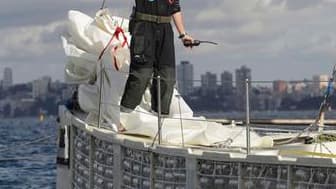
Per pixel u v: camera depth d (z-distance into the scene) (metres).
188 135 12.41
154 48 14.02
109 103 13.83
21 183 27.47
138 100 13.84
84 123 13.92
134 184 12.37
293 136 13.05
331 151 11.44
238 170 10.57
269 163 10.20
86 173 13.89
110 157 12.98
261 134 13.32
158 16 13.97
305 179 9.87
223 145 12.07
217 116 14.63
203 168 11.00
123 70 14.04
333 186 9.62
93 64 14.52
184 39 14.00
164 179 11.69
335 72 12.43
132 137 12.85
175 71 14.20
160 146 11.78
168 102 14.18
